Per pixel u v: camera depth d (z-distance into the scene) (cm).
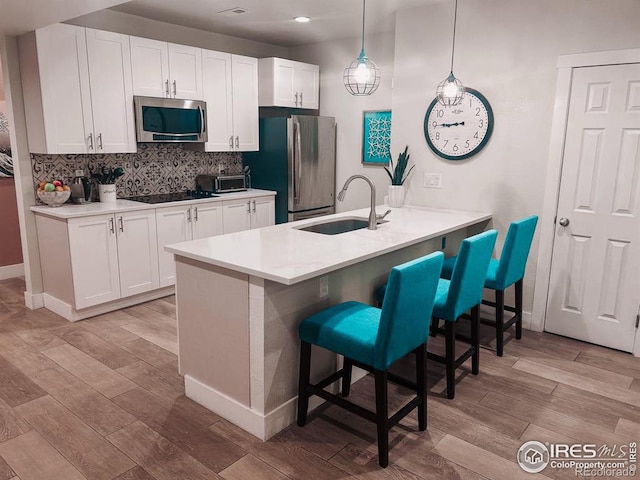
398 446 227
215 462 214
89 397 267
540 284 362
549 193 348
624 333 332
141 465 212
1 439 229
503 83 358
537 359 320
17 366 302
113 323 373
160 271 424
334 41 539
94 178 428
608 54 311
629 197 319
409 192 424
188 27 480
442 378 292
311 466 212
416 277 205
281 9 411
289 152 500
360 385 285
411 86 407
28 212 390
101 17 415
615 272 330
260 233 294
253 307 222
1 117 468
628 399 271
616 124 316
